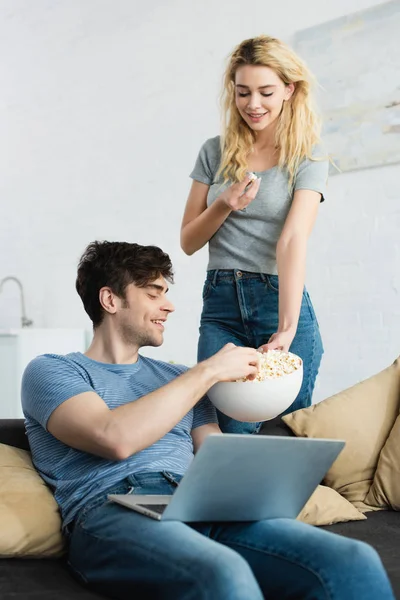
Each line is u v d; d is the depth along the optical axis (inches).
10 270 215.3
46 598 57.1
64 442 67.7
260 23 156.9
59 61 199.9
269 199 87.4
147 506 61.1
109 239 188.9
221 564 52.5
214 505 59.7
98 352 75.3
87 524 63.4
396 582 62.3
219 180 91.7
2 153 217.2
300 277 83.5
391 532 78.6
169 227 175.2
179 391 66.5
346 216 142.9
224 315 90.0
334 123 143.3
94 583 61.0
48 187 204.1
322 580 54.1
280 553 57.6
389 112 135.9
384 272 137.9
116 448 64.4
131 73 183.0
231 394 70.8
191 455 74.0
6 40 214.5
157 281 74.7
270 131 88.6
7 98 214.7
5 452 75.7
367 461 90.5
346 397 93.6
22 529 66.3
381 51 136.7
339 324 143.9
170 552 55.4
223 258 89.5
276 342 79.6
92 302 75.1
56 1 200.5
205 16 167.5
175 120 173.6
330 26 143.5
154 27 177.8
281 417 94.1
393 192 136.7
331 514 81.7
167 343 176.6
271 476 60.1
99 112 190.5
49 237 204.1
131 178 183.5
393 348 136.6
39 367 70.6
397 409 93.4
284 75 84.7
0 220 218.1
